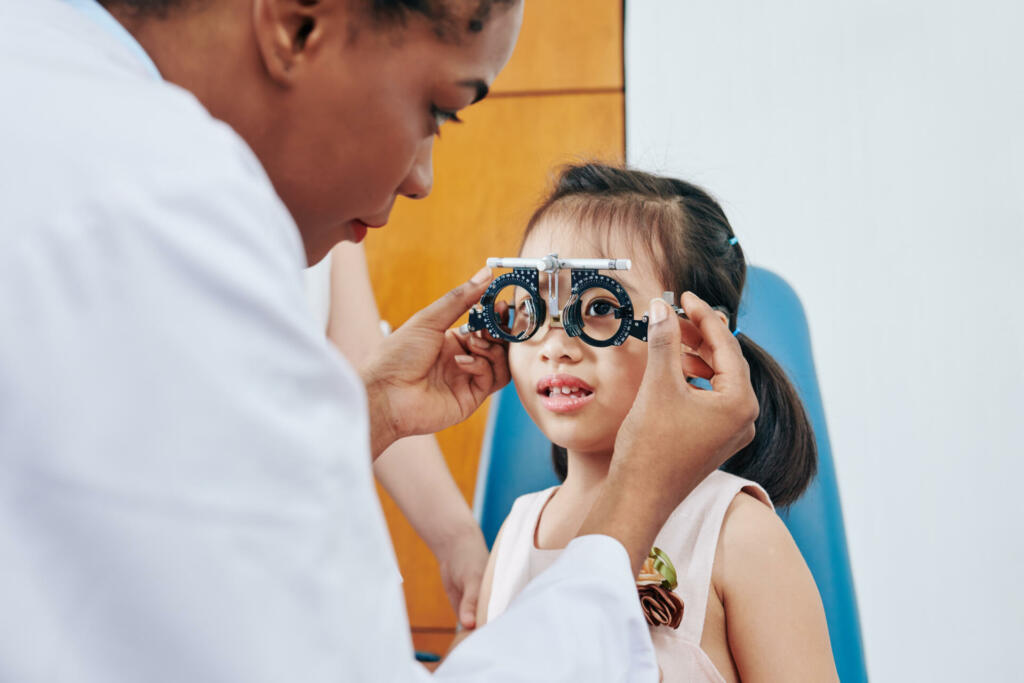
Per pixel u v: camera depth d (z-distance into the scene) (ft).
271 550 1.26
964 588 4.93
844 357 5.46
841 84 5.93
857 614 3.40
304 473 1.30
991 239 5.45
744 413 2.20
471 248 6.79
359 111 1.79
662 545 2.89
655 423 2.15
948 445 5.17
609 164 3.54
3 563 1.17
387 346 2.96
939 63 5.75
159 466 1.20
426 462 4.12
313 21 1.69
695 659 2.70
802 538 3.50
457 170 6.83
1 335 1.16
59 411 1.17
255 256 1.31
